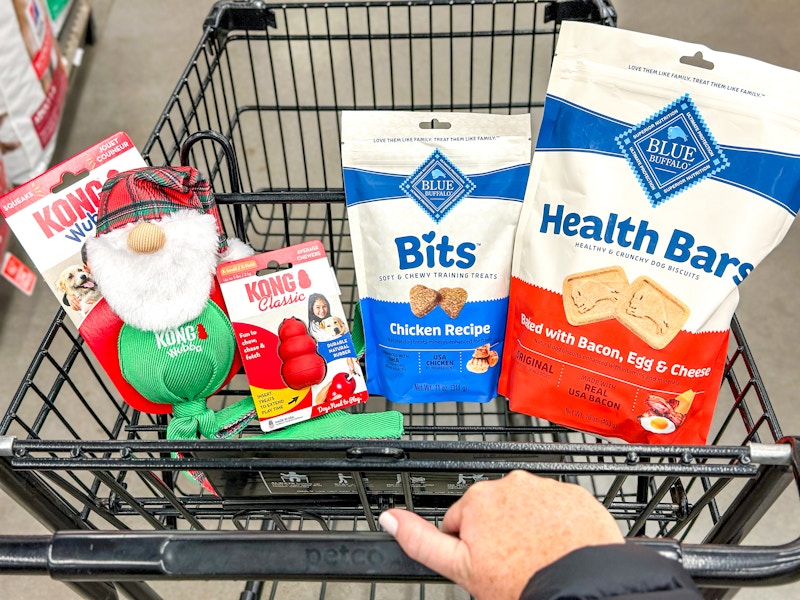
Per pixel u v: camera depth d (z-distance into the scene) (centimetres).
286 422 83
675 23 248
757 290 189
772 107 71
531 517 49
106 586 83
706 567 56
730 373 89
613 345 81
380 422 82
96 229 82
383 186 84
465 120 83
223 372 84
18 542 58
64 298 84
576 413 86
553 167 81
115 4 270
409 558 57
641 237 78
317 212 192
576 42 77
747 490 69
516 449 65
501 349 92
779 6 251
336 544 58
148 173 81
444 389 93
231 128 134
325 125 219
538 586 44
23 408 168
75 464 63
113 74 246
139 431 100
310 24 241
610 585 43
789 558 56
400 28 242
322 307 82
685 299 78
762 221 74
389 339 91
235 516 91
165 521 102
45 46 173
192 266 78
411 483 81
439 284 88
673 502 93
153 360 80
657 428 83
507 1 119
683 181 76
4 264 154
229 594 143
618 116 77
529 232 84
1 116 158
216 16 121
